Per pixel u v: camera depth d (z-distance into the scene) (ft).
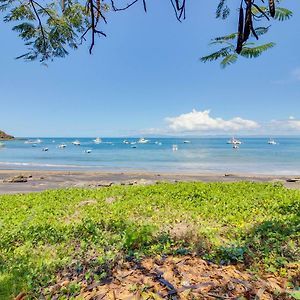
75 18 11.57
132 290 12.44
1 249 22.82
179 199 39.19
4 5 11.03
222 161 139.13
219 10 7.78
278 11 7.11
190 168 110.93
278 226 22.45
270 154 183.73
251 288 11.90
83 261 18.06
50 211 35.78
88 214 33.17
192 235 20.85
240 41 6.43
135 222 28.35
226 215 30.53
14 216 33.78
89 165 124.77
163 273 13.57
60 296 13.83
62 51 12.39
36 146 337.72
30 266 18.75
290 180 71.46
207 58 7.81
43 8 11.32
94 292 13.00
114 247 20.67
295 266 14.75
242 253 16.35
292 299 11.19
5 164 127.75
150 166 119.85
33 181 75.46
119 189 48.67
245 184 50.24
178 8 6.87
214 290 11.83
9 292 15.28
